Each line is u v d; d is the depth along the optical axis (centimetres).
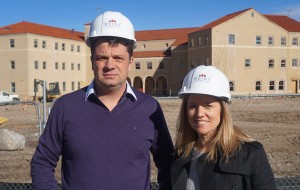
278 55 5441
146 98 343
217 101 322
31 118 2289
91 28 335
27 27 5756
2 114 2589
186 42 6297
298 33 5519
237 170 297
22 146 1245
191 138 334
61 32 6606
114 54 322
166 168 352
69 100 326
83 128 317
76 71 6706
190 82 329
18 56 5647
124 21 331
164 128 346
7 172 950
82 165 312
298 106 2750
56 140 323
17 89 5653
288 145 1328
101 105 323
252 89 5328
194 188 317
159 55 6500
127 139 319
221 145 308
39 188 312
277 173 916
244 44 5288
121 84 329
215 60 5197
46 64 5956
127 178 314
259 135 1573
